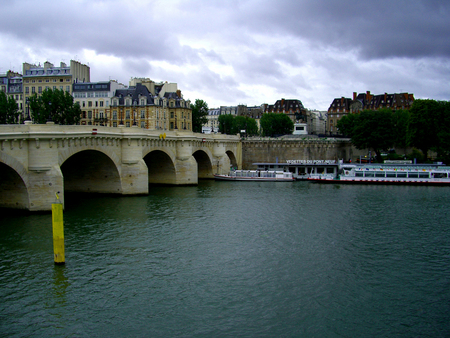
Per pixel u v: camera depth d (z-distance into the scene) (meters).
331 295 28.84
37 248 36.16
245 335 23.80
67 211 51.31
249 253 36.91
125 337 23.45
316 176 97.12
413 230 45.12
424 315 26.42
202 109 138.38
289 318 25.69
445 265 34.69
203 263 34.19
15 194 46.50
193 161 81.38
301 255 36.59
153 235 41.56
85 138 53.25
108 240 39.44
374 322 25.47
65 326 24.34
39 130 45.16
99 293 28.36
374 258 36.12
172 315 25.77
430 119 99.25
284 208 56.59
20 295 27.75
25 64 124.06
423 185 85.44
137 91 117.62
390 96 168.75
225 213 52.56
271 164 101.81
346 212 54.19
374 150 111.25
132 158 63.03
